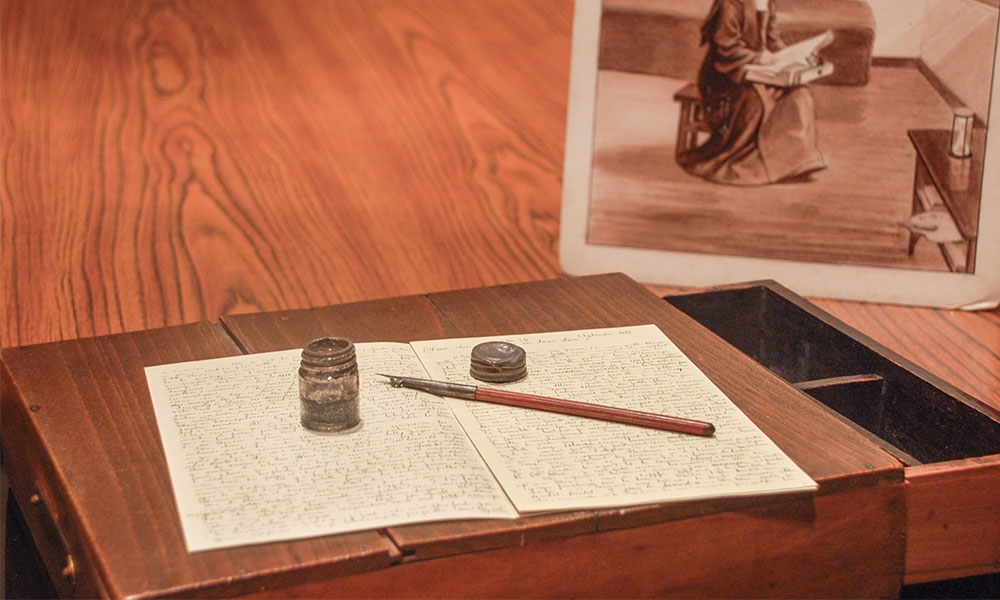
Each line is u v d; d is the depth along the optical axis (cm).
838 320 128
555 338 120
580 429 108
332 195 166
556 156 187
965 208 142
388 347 118
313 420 107
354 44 241
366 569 98
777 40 142
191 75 219
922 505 107
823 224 144
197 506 100
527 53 243
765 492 103
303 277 147
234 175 173
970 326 140
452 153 186
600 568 102
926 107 141
